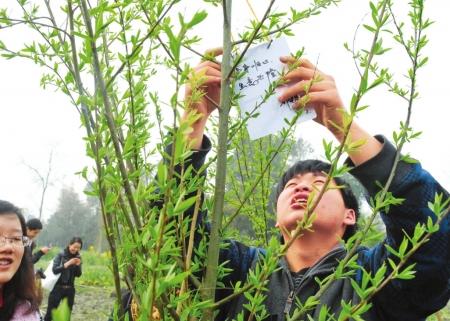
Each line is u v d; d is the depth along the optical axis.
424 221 1.39
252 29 1.32
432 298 1.51
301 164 1.90
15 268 2.64
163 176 0.72
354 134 1.35
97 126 1.00
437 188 1.45
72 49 1.06
